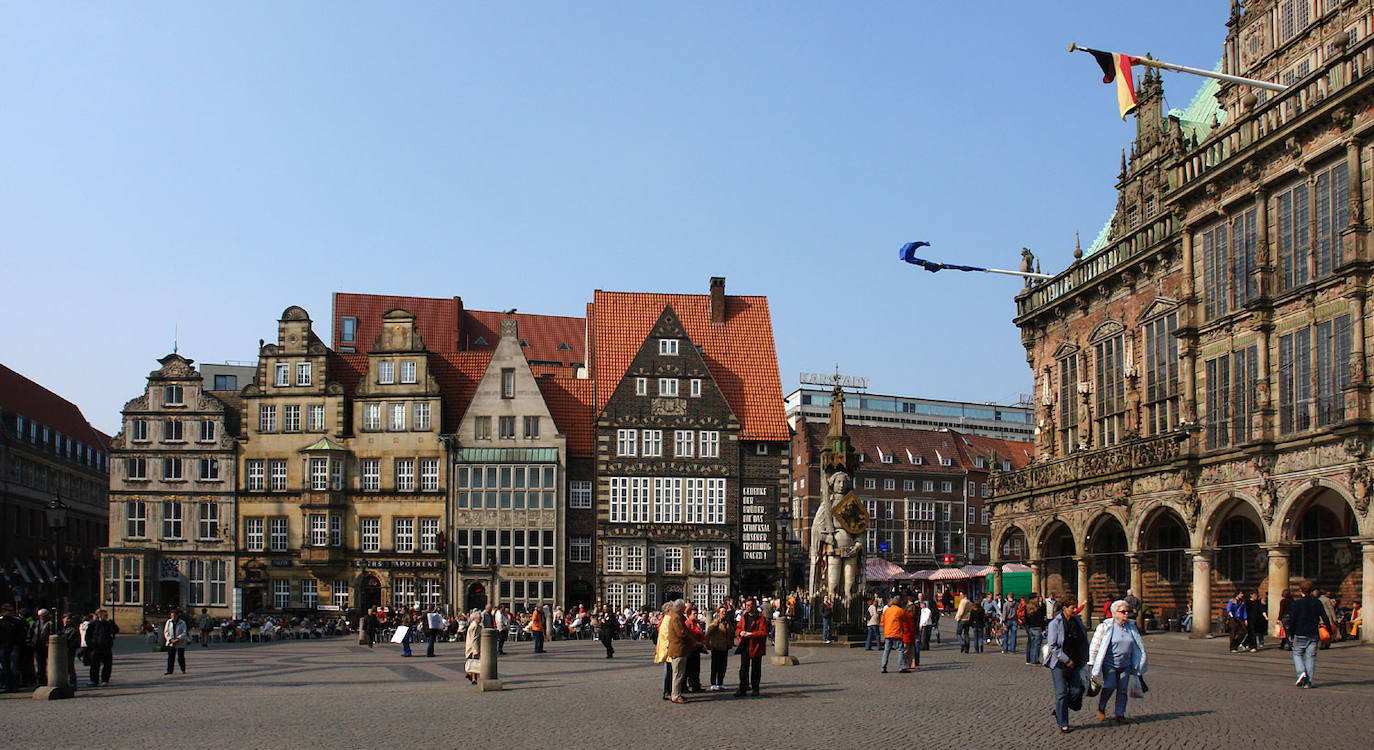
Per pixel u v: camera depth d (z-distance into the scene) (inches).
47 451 4547.2
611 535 3464.6
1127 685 912.9
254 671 1711.4
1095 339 2559.1
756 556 3521.2
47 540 4544.8
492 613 2229.3
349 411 3619.6
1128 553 2288.4
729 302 3887.8
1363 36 1910.7
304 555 3464.6
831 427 2004.2
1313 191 1813.5
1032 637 1551.4
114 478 3555.6
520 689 1300.4
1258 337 1923.0
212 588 3516.2
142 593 3481.8
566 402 3636.8
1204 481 2059.5
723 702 1098.7
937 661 1636.3
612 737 865.5
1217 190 2046.0
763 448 3585.1
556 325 4594.0
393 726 944.9
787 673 1413.6
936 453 6220.5
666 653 1098.7
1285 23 2129.7
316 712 1063.0
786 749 799.1
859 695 1139.3
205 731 928.3
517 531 3462.1
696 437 3538.4
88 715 1061.1
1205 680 1246.9
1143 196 2529.5
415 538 3476.9
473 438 3499.0
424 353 3538.4
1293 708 971.9
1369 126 1675.7
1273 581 1859.0
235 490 3535.9
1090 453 2433.6
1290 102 1883.6
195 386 3577.8
